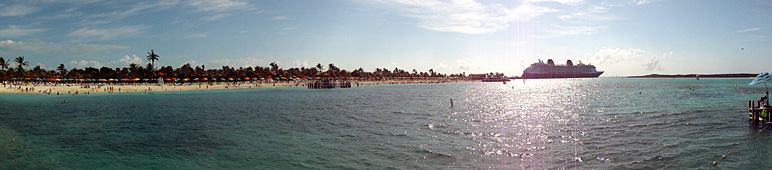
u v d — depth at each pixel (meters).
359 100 62.47
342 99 65.44
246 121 32.03
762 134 22.20
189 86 109.19
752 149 18.36
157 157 18.34
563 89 113.19
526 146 19.95
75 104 52.66
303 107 47.47
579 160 16.78
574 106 46.16
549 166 15.91
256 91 100.25
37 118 34.78
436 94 85.62
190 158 18.09
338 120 32.53
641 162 16.28
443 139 22.38
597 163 16.23
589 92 88.00
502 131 25.33
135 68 147.62
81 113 39.56
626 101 52.38
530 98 66.75
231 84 128.25
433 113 38.69
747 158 16.75
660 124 27.27
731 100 51.97
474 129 26.44
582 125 27.66
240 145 21.03
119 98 67.06
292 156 18.30
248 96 75.44
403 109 43.84
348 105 50.78
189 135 24.50
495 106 48.28
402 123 30.16
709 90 88.88
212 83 130.50
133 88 94.69
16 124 30.39
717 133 22.92
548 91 100.12
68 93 80.25
